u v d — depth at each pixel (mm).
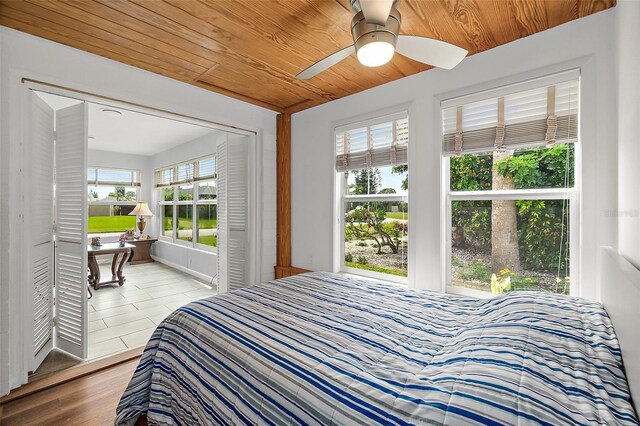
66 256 2402
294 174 3377
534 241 1966
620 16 1439
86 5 1632
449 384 832
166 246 6250
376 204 2793
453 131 2254
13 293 1909
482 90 2086
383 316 1471
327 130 3068
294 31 1873
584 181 1689
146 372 1552
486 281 2154
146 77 2428
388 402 812
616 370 813
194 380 1263
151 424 1450
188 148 5438
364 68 2332
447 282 2330
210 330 1349
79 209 2322
